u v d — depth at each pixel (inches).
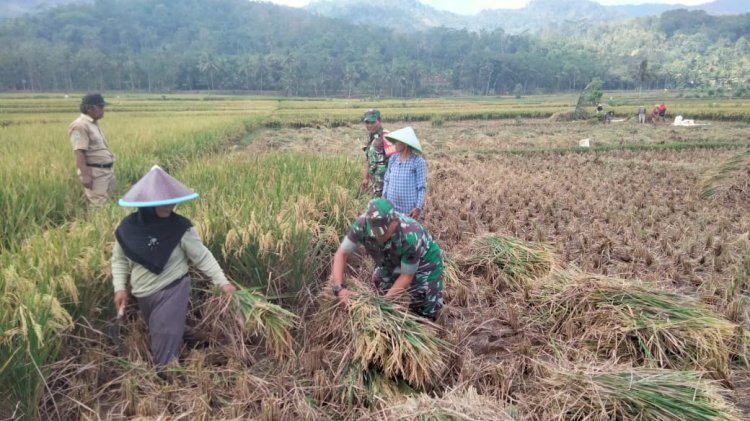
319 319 172.2
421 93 4886.8
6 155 439.5
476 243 252.1
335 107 2277.3
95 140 289.0
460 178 503.8
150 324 156.3
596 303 184.7
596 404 133.8
